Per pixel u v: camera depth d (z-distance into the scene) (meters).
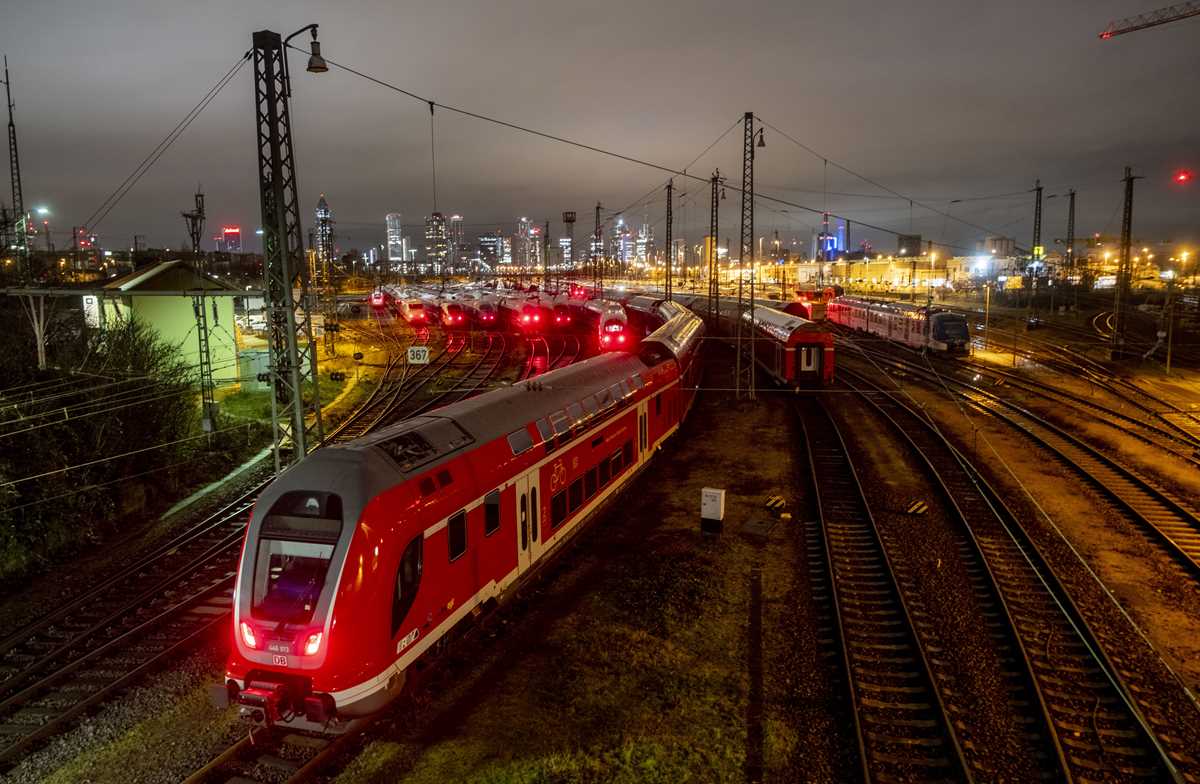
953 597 14.00
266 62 17.00
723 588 14.53
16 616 14.48
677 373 25.38
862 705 10.57
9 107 41.00
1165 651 11.91
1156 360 44.72
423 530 10.28
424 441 11.39
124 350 23.34
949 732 9.63
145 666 11.88
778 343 37.41
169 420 22.84
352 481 9.67
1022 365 44.00
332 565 9.12
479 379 41.84
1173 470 22.16
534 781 9.08
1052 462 23.19
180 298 34.62
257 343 48.88
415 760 9.45
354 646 9.11
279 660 9.12
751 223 30.91
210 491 22.47
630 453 19.64
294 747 9.63
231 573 15.92
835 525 17.91
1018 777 9.08
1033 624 12.85
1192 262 103.69
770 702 10.73
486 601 12.19
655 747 9.71
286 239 17.55
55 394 20.11
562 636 12.60
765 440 26.78
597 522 18.06
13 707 11.10
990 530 17.38
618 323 50.38
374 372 45.16
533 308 66.50
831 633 12.73
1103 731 9.87
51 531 17.34
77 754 9.89
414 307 72.38
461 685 11.18
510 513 12.85
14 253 47.41
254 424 29.00
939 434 26.47
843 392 35.88
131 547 18.05
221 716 10.59
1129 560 15.55
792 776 9.19
